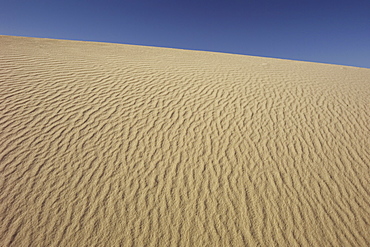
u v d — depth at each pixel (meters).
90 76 7.08
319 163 4.64
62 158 4.26
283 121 5.79
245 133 5.27
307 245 3.38
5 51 7.99
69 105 5.61
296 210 3.80
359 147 5.13
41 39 11.75
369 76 10.84
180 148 4.75
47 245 3.12
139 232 3.37
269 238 3.43
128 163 4.33
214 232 3.45
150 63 9.12
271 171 4.39
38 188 3.73
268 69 10.10
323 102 6.92
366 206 3.93
